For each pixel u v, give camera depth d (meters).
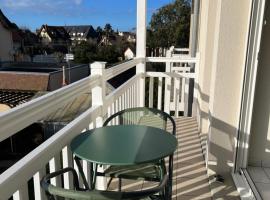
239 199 2.18
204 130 3.33
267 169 2.51
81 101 9.40
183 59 4.27
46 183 1.05
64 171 1.33
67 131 1.58
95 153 1.42
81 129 1.77
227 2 2.26
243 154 2.47
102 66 2.10
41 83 15.17
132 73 4.12
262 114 2.47
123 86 2.94
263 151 2.54
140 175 1.71
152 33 18.08
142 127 1.84
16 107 1.13
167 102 4.50
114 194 0.97
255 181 2.31
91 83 1.95
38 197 1.30
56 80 16.30
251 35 2.23
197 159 2.89
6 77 15.55
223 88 2.41
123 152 1.43
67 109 8.87
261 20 2.19
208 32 3.23
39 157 1.27
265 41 2.34
